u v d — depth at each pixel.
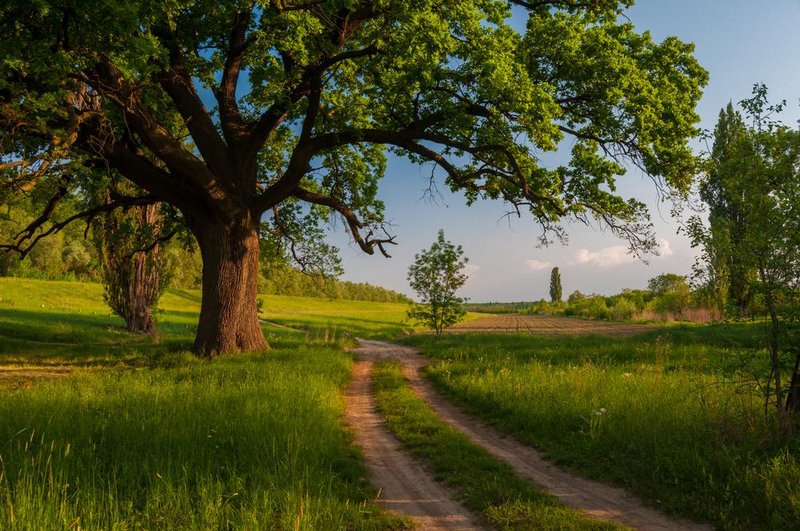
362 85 18.05
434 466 7.16
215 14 14.88
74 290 48.44
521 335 33.72
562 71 17.28
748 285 6.93
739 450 6.33
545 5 18.03
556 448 7.94
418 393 13.62
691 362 14.50
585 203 19.23
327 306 93.12
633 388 10.51
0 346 20.06
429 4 13.16
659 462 6.61
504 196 20.45
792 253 6.60
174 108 20.14
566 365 15.30
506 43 15.32
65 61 10.56
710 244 7.15
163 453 6.41
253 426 7.54
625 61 16.31
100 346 21.67
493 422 10.05
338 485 6.12
